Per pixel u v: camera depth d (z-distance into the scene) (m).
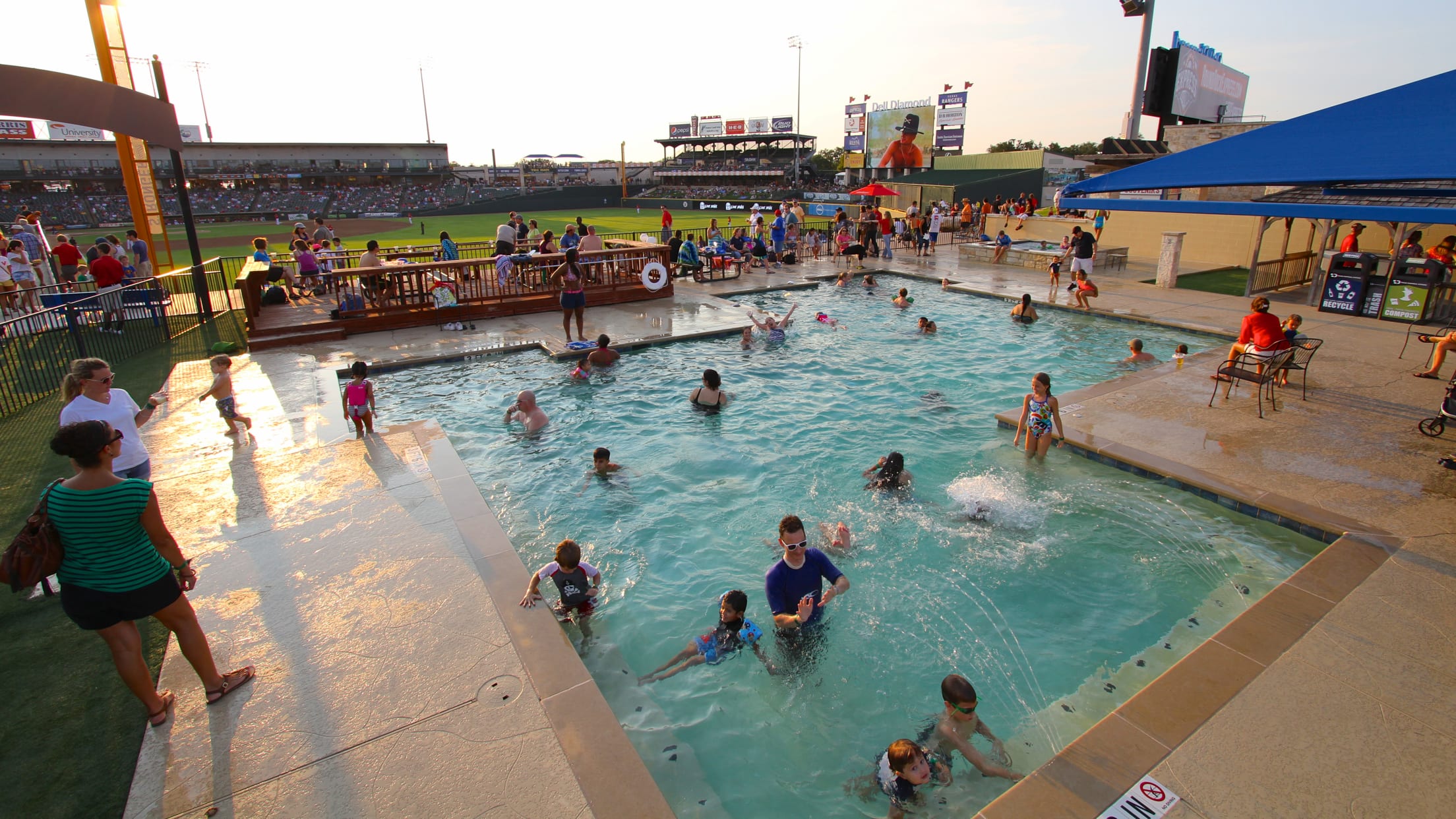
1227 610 5.59
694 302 17.75
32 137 71.50
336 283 14.24
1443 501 6.75
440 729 3.98
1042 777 3.73
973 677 4.95
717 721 4.60
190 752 3.84
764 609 5.75
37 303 14.84
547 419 9.53
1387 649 4.67
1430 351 12.21
